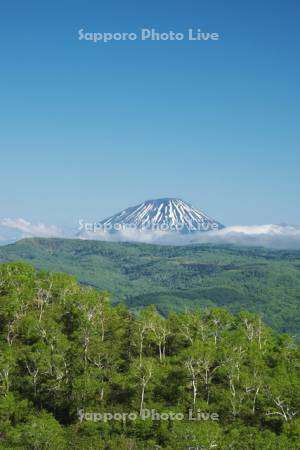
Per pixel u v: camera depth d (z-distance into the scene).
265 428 118.44
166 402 128.00
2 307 149.25
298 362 146.50
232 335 155.12
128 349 151.38
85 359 133.88
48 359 129.00
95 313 154.50
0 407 115.19
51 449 103.06
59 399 126.44
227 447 104.75
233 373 129.12
